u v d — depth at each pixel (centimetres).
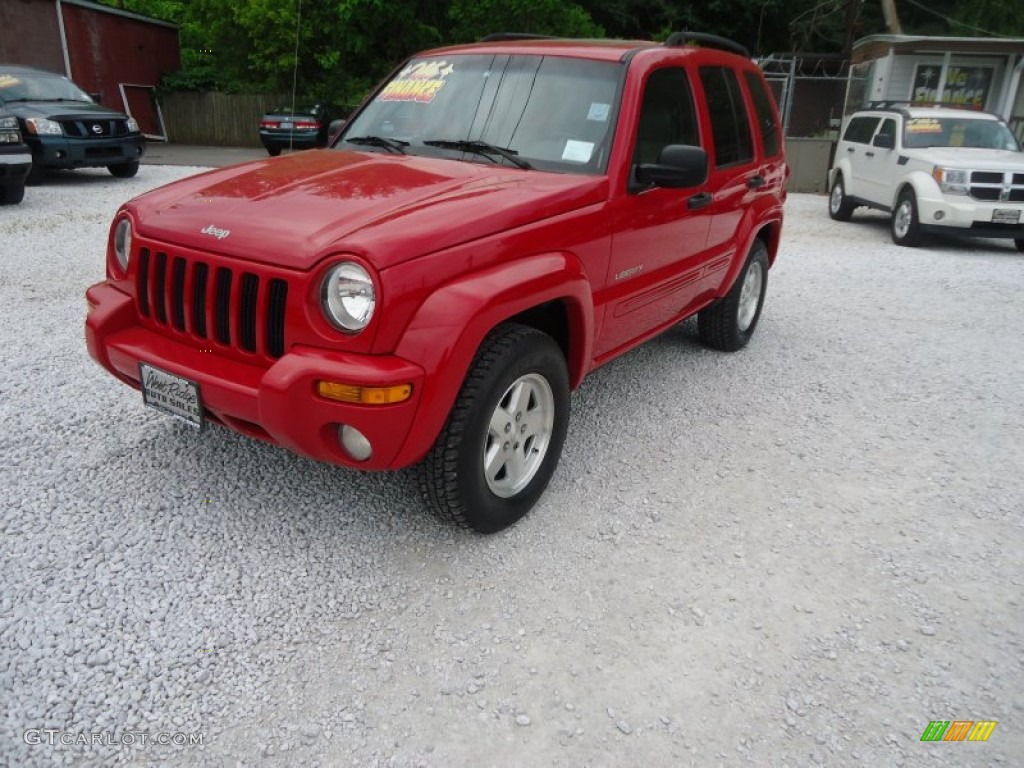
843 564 324
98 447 378
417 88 423
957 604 302
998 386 538
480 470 300
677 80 423
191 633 262
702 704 246
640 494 370
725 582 308
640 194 374
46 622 261
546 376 325
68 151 1205
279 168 356
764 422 460
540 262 308
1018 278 902
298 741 225
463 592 292
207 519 326
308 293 263
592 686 251
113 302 320
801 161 1762
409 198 302
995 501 381
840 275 890
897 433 454
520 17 2400
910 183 1079
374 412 259
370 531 325
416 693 244
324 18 2533
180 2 3522
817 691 254
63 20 2178
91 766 212
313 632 267
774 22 3069
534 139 374
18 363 477
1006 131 1159
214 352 296
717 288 518
